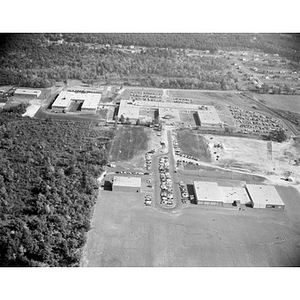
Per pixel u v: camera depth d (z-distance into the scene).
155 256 93.81
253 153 145.50
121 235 99.56
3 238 91.94
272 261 95.31
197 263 92.62
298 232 106.12
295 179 130.12
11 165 122.75
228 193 117.81
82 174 121.31
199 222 106.56
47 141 140.38
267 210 114.12
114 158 134.50
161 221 105.69
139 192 116.94
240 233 103.81
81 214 103.44
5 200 106.56
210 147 147.25
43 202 105.62
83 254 92.75
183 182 123.75
